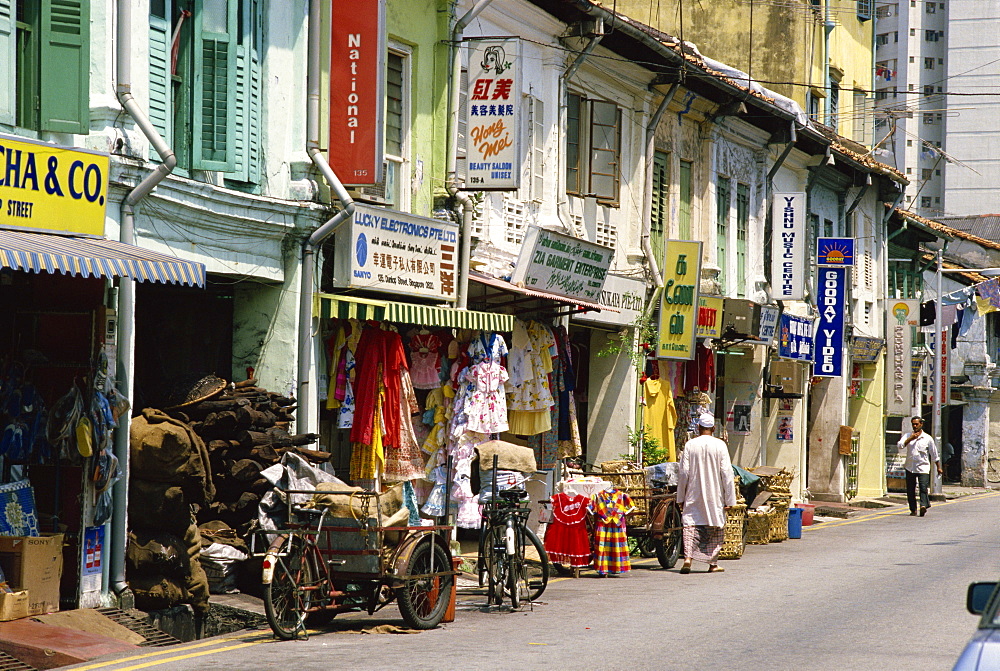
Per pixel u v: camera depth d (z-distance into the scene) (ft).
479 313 47.78
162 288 42.50
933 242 144.15
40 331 34.27
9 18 32.53
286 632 32.17
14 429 33.94
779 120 83.61
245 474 38.06
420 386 48.98
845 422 104.99
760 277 86.89
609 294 63.82
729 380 87.40
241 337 43.57
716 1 105.40
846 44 122.31
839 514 87.35
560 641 32.01
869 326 113.70
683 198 75.77
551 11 58.29
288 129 43.11
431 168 50.52
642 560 54.44
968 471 146.72
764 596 41.68
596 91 64.49
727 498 49.55
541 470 57.21
